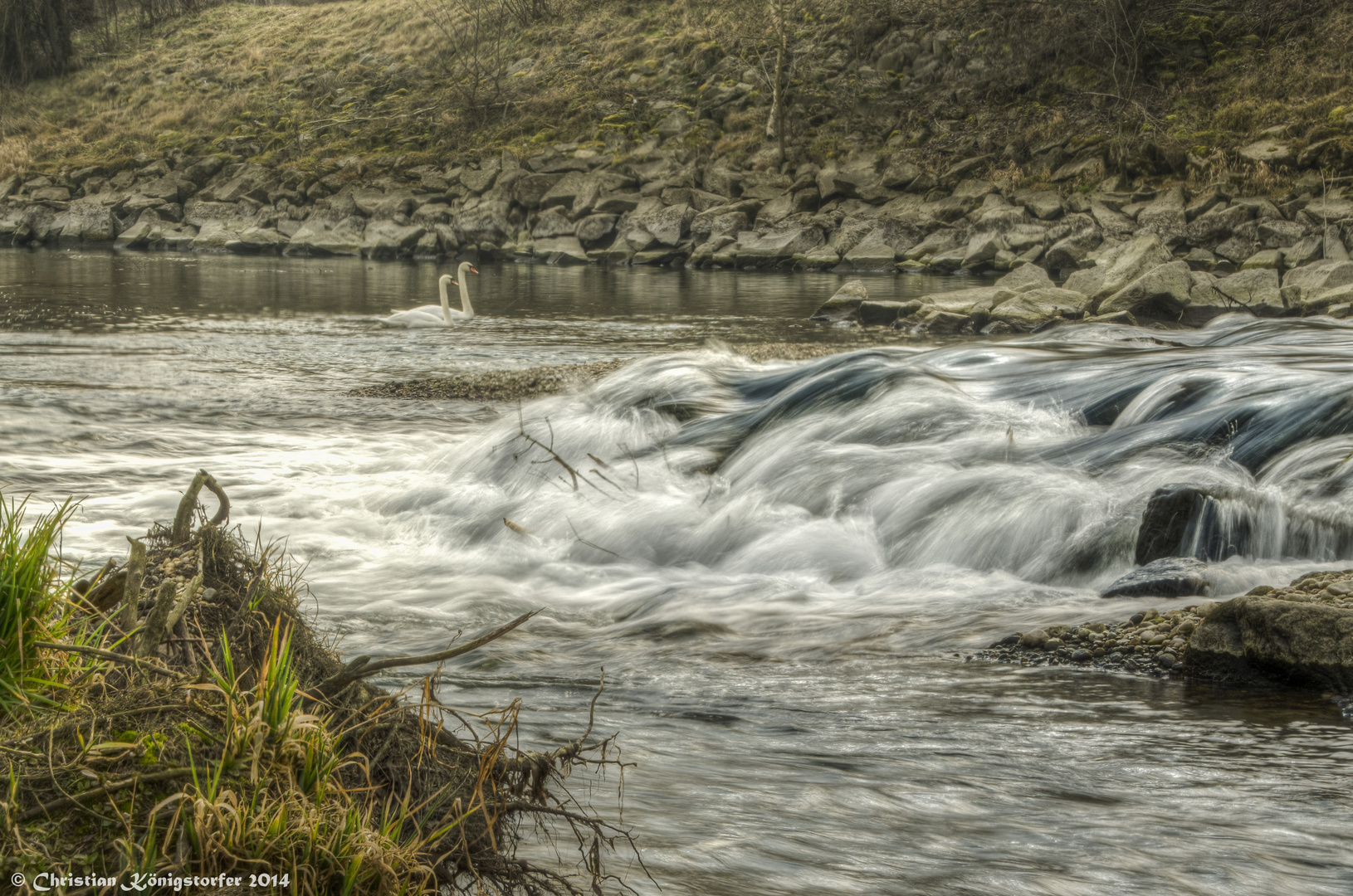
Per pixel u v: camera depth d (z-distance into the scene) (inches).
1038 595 288.7
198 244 2149.4
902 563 333.7
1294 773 171.6
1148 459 374.3
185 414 576.4
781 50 1980.8
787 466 404.5
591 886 126.5
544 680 223.0
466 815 112.7
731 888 129.2
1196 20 1883.6
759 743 183.5
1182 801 159.8
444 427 556.1
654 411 505.4
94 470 439.8
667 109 2128.4
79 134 2586.1
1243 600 225.5
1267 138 1653.5
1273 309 1048.2
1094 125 1801.2
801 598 293.1
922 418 436.8
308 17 2938.0
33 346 836.6
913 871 135.4
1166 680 224.1
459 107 2285.9
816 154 1957.4
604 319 1084.5
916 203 1806.1
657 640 258.5
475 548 349.7
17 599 119.0
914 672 230.1
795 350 743.1
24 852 94.3
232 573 136.1
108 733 105.3
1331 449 348.5
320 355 820.6
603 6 2508.6
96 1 3115.2
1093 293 1114.7
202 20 3053.6
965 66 2006.6
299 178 2209.6
